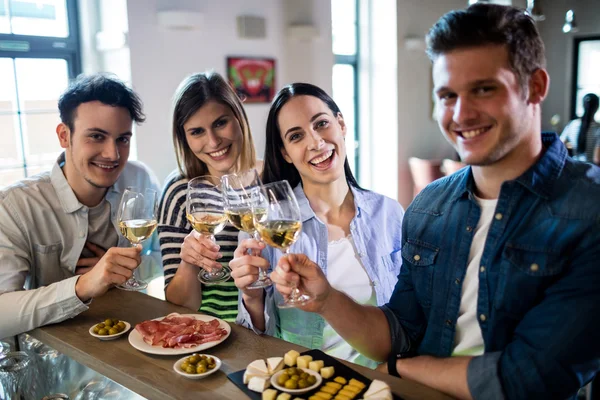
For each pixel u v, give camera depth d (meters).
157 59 4.45
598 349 1.00
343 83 6.73
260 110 5.31
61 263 1.95
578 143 5.73
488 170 1.15
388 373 1.19
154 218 1.56
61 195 1.92
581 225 1.03
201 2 4.71
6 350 1.55
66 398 1.29
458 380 1.08
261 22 5.14
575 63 8.35
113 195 2.06
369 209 1.76
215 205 1.54
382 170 6.85
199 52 4.74
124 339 1.38
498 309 1.12
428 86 6.93
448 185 1.30
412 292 1.34
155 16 4.40
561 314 1.01
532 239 1.08
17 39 4.08
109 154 1.86
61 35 4.39
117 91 1.85
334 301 1.25
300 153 1.64
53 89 4.38
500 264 1.11
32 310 1.46
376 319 1.30
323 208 1.73
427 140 7.04
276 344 1.33
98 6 4.46
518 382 1.02
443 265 1.25
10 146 4.16
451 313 1.22
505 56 1.00
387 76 6.57
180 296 1.67
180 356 1.28
